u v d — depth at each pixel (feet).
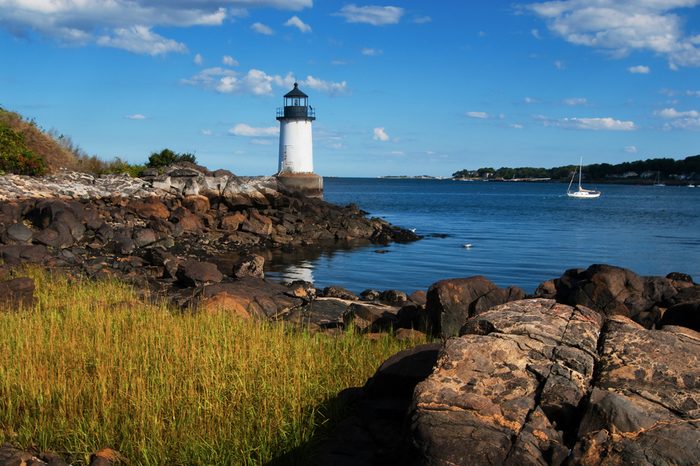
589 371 17.60
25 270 59.98
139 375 26.16
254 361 27.76
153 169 155.33
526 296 46.91
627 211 286.05
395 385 24.14
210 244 115.34
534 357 18.22
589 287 47.26
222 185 145.38
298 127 239.91
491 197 454.40
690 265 111.55
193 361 27.40
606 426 14.94
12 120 144.05
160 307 44.47
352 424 22.65
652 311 45.14
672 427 14.55
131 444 21.56
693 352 17.93
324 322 49.57
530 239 151.33
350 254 116.26
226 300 46.83
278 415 22.94
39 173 134.00
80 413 23.61
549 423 15.65
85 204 122.21
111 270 74.38
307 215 150.00
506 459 14.44
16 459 19.79
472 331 20.61
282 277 89.76
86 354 28.76
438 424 15.52
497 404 16.28
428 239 146.51
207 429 22.49
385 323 47.39
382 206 304.30
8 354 28.60
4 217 95.25
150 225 114.21
